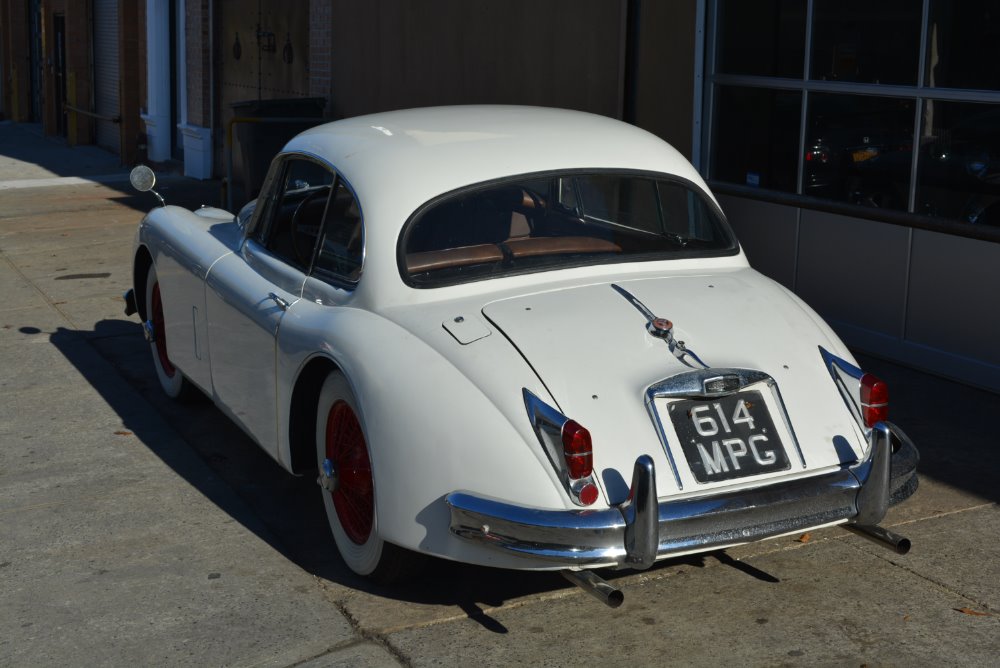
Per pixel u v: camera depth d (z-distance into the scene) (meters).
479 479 3.56
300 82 14.03
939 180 6.47
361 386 3.86
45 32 23.86
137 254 6.50
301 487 5.23
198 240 5.75
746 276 4.46
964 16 6.19
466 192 4.29
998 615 3.92
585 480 3.44
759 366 3.84
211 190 15.67
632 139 4.80
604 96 8.55
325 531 4.73
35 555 4.49
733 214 7.91
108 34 20.94
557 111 5.19
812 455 3.74
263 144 12.53
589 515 3.42
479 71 10.16
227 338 5.13
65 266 10.46
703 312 4.04
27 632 3.88
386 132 4.73
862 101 6.88
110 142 21.33
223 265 5.29
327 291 4.40
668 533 3.48
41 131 25.62
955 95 6.30
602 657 3.66
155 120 18.48
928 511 4.80
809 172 7.32
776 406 3.78
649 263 4.39
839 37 6.98
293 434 4.50
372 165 4.43
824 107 7.15
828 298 7.27
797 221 7.42
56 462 5.54
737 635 3.80
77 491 5.16
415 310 4.04
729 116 7.86
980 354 6.32
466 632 3.84
